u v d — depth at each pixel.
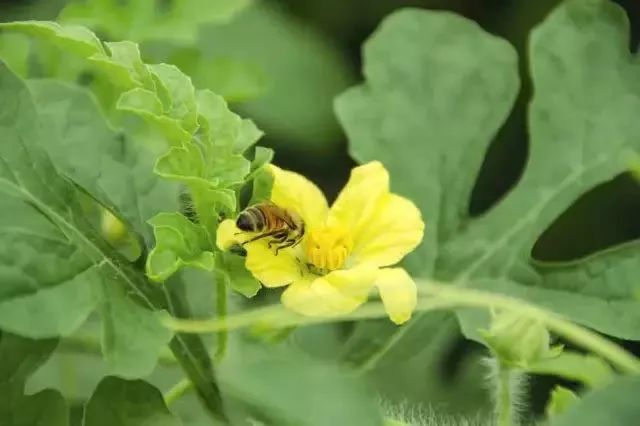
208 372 0.45
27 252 0.43
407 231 0.46
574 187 0.52
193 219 0.46
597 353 0.49
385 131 0.52
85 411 0.44
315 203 0.47
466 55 0.52
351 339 0.50
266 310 0.46
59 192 0.45
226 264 0.45
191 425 0.45
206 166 0.45
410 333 0.50
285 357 0.44
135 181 0.46
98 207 0.50
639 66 0.52
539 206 0.52
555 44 0.52
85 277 0.43
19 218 0.43
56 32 0.44
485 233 0.51
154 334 0.43
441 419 0.50
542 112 0.52
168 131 0.44
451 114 0.52
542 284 0.51
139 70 0.44
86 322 0.49
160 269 0.44
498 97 0.52
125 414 0.44
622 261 0.50
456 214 0.51
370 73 0.52
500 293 0.51
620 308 0.50
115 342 0.43
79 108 0.47
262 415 0.43
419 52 0.52
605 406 0.44
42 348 0.44
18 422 0.44
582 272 0.50
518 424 0.48
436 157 0.52
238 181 0.45
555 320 0.49
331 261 0.46
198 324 0.45
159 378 0.49
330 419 0.43
